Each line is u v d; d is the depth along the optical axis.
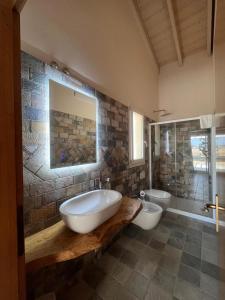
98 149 1.71
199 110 3.20
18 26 0.46
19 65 0.46
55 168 1.23
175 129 3.41
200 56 3.21
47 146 1.17
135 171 2.55
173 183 3.46
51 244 0.93
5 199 0.39
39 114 1.12
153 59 3.39
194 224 2.33
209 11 2.27
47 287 1.15
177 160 3.41
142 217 1.98
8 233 0.39
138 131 2.81
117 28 2.10
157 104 3.62
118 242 1.89
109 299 1.22
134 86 2.57
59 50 1.28
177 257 1.64
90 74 1.61
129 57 2.42
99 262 1.58
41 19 1.14
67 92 1.35
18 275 0.43
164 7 2.43
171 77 3.55
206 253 1.70
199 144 3.10
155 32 2.87
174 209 2.78
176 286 1.31
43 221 1.12
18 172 0.45
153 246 1.82
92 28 1.64
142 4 2.44
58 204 1.25
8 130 0.40
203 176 3.07
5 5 0.40
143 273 1.45
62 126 1.30
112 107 1.97
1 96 0.38
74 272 1.36
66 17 1.34
